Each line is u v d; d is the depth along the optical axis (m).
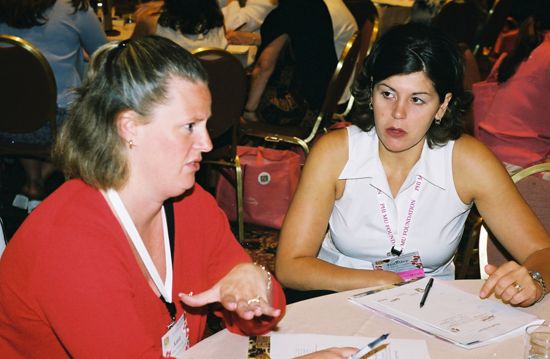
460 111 1.90
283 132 3.64
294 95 3.65
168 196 1.40
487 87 3.09
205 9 3.50
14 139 3.23
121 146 1.34
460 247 3.44
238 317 1.45
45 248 1.31
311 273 1.83
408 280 1.81
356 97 1.95
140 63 1.32
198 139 1.38
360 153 1.94
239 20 4.37
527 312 1.57
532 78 2.90
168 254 1.52
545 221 2.13
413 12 5.17
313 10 3.59
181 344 1.46
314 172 1.95
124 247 1.37
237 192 3.34
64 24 3.35
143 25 3.59
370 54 1.88
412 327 1.48
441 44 1.78
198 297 1.43
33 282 1.31
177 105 1.33
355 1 4.54
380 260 1.95
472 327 1.48
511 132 2.98
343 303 1.58
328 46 3.62
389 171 1.94
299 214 1.94
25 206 3.56
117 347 1.29
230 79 3.12
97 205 1.37
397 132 1.81
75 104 1.37
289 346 1.41
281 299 1.51
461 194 1.94
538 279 1.64
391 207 1.94
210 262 1.63
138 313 1.39
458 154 1.93
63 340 1.31
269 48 3.61
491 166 1.93
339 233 2.00
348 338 1.44
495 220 1.95
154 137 1.34
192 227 1.57
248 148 3.51
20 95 3.03
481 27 5.04
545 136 2.92
